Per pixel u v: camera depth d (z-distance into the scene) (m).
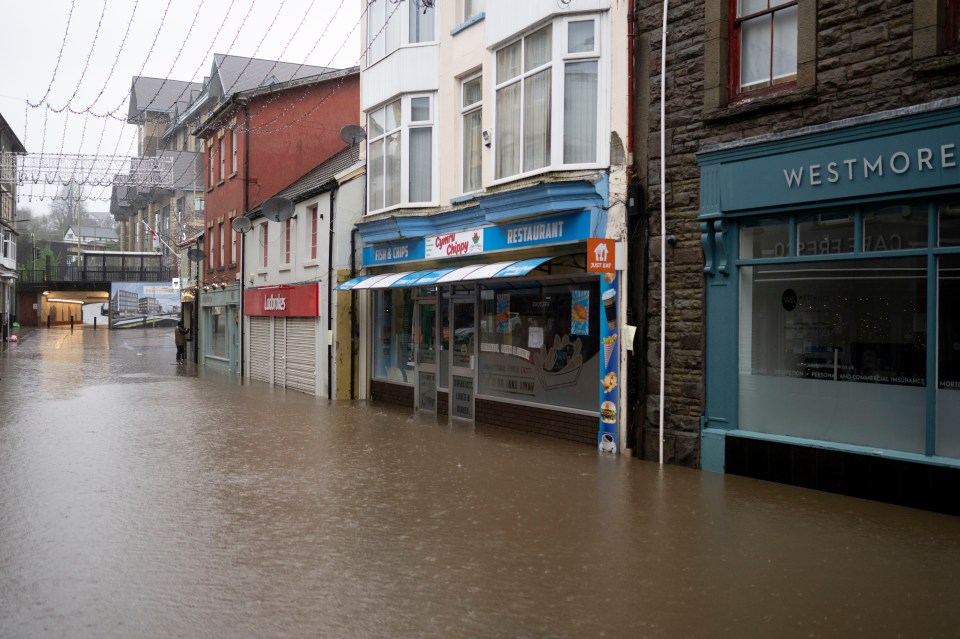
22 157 41.50
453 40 15.75
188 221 52.41
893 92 8.31
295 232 22.95
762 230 9.73
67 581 5.73
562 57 12.16
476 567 6.14
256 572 5.99
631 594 5.54
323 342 20.50
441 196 16.14
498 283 14.52
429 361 17.11
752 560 6.33
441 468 10.23
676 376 10.55
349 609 5.23
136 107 63.44
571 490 8.91
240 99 28.00
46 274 74.31
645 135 11.05
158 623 4.95
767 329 9.69
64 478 9.38
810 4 8.98
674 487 9.07
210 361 32.62
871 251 8.66
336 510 7.96
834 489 8.75
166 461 10.60
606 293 11.36
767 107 9.41
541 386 13.34
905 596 5.50
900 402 8.42
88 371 27.97
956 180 7.76
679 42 10.58
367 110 18.38
